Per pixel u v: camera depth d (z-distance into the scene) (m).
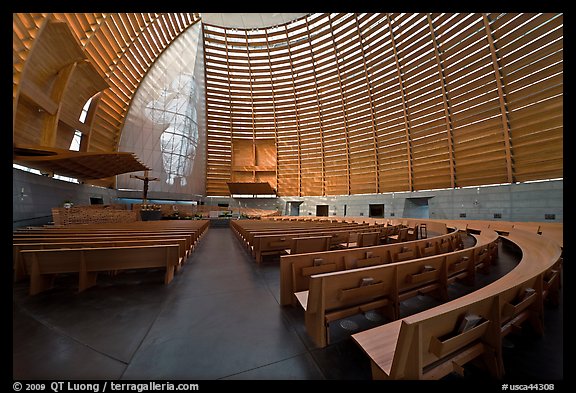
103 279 3.64
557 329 2.15
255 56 23.81
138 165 12.69
